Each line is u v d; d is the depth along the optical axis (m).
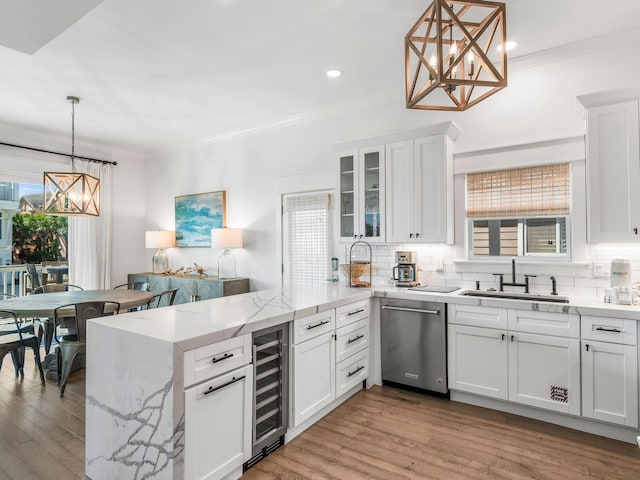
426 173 3.27
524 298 2.95
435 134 3.23
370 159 3.59
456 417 2.71
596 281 2.84
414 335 3.12
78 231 5.29
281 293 3.10
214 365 1.82
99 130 4.90
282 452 2.26
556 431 2.51
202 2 2.30
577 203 2.91
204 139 5.31
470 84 1.65
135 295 3.87
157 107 4.09
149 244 5.53
